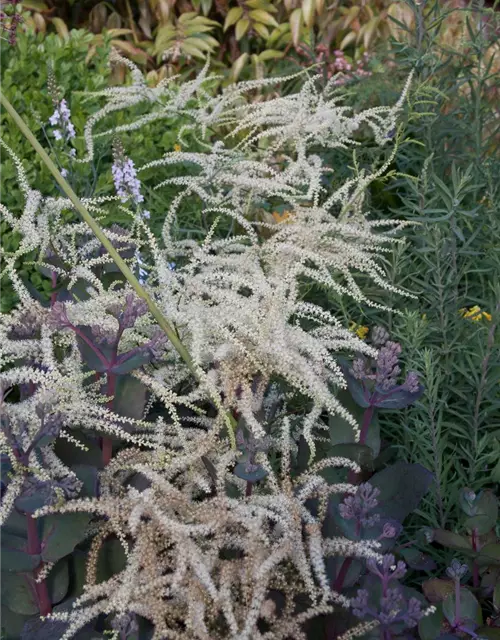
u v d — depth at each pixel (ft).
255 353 3.11
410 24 7.62
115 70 8.65
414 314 3.94
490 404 4.08
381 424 4.13
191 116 5.36
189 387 3.71
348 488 2.93
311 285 4.37
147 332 3.42
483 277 4.70
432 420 3.70
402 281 4.39
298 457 3.49
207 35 9.40
